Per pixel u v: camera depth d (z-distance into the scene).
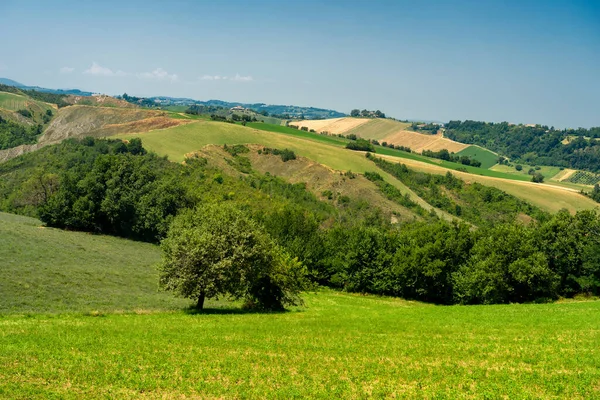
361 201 135.62
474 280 69.94
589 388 20.83
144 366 24.03
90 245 79.00
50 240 73.94
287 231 94.12
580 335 34.53
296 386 21.47
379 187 146.12
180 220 54.97
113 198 95.69
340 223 119.56
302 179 149.75
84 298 47.00
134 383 21.23
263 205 118.69
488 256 71.94
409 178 157.62
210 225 48.25
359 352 28.77
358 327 40.16
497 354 28.11
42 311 40.41
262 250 48.91
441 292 79.69
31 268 54.09
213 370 23.62
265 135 178.62
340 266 86.88
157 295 54.44
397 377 23.16
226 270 45.94
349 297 79.38
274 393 20.31
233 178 137.12
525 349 29.28
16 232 73.62
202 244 45.97
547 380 22.05
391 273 81.62
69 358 25.08
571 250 73.31
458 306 61.19
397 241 85.88
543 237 75.94
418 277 78.94
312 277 87.00
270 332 35.88
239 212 51.00
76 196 96.06
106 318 39.97
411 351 29.16
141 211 96.81
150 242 98.19
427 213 133.62
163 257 48.62
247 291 51.56
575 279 73.88
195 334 33.72
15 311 39.25
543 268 66.88
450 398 19.95
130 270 65.88
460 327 40.22
